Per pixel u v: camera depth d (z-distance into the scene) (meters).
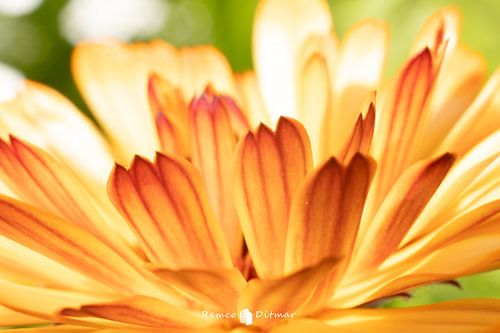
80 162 0.13
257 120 0.14
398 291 0.11
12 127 0.13
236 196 0.11
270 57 0.14
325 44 0.14
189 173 0.11
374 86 0.14
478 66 0.14
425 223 0.12
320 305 0.12
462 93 0.14
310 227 0.11
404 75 0.12
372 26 0.14
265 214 0.11
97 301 0.12
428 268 0.12
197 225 0.11
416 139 0.12
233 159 0.11
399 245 0.12
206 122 0.12
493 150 0.12
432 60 0.12
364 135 0.12
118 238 0.12
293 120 0.11
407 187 0.12
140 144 0.14
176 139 0.13
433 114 0.14
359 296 0.12
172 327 0.12
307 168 0.11
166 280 0.11
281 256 0.12
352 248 0.11
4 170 0.12
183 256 0.12
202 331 0.12
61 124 0.13
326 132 0.13
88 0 0.22
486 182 0.12
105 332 0.11
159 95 0.13
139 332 0.12
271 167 0.11
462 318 0.11
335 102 0.13
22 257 0.12
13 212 0.11
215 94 0.13
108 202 0.13
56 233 0.12
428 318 0.11
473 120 0.13
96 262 0.12
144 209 0.11
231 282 0.11
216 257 0.12
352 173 0.11
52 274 0.12
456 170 0.12
